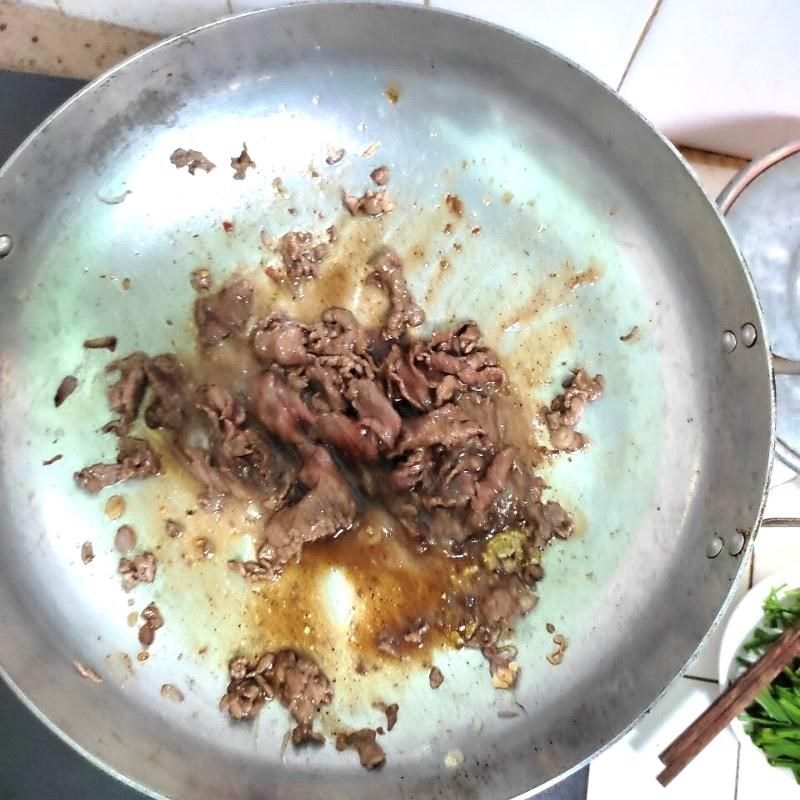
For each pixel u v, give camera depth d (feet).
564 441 1.37
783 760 1.39
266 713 1.30
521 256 1.39
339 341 1.36
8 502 1.28
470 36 1.25
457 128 1.38
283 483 1.34
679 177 1.26
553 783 1.21
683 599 1.30
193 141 1.34
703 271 1.30
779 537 1.54
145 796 1.38
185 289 1.36
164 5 1.42
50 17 1.47
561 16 1.33
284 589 1.33
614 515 1.36
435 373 1.36
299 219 1.39
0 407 1.29
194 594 1.32
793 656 1.39
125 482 1.32
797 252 1.47
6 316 1.28
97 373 1.33
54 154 1.24
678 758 1.36
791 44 1.31
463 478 1.33
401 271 1.39
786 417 1.46
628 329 1.38
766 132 1.54
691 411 1.34
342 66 1.33
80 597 1.29
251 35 1.25
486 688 1.33
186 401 1.35
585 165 1.36
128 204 1.34
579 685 1.32
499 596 1.35
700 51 1.35
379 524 1.36
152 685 1.29
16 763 1.37
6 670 1.17
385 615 1.34
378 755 1.29
